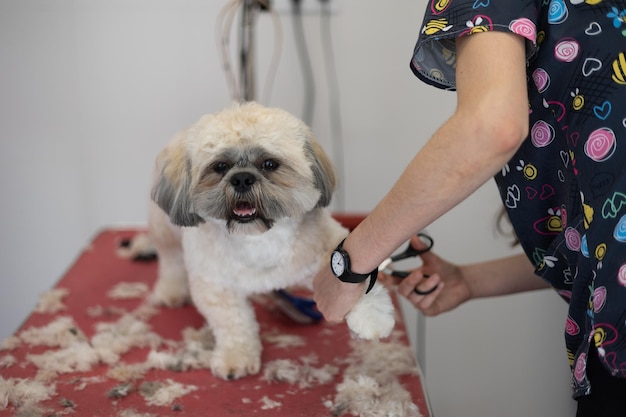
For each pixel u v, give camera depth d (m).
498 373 2.30
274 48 2.14
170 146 1.32
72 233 2.35
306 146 1.20
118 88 2.20
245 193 1.10
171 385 1.15
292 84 2.17
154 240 1.53
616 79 0.83
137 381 1.17
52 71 2.18
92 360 1.23
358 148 2.22
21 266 2.37
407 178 0.81
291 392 1.13
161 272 1.57
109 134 2.24
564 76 0.88
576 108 0.86
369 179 2.25
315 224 1.24
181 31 2.14
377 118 2.20
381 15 2.10
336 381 1.18
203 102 2.21
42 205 2.31
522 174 1.00
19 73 2.18
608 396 0.93
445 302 1.36
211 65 2.17
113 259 1.86
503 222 2.07
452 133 0.76
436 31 0.84
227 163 1.14
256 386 1.16
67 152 2.26
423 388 1.14
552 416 2.29
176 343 1.34
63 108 2.21
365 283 1.06
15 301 2.40
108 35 2.15
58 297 1.57
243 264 1.22
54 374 1.19
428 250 1.31
